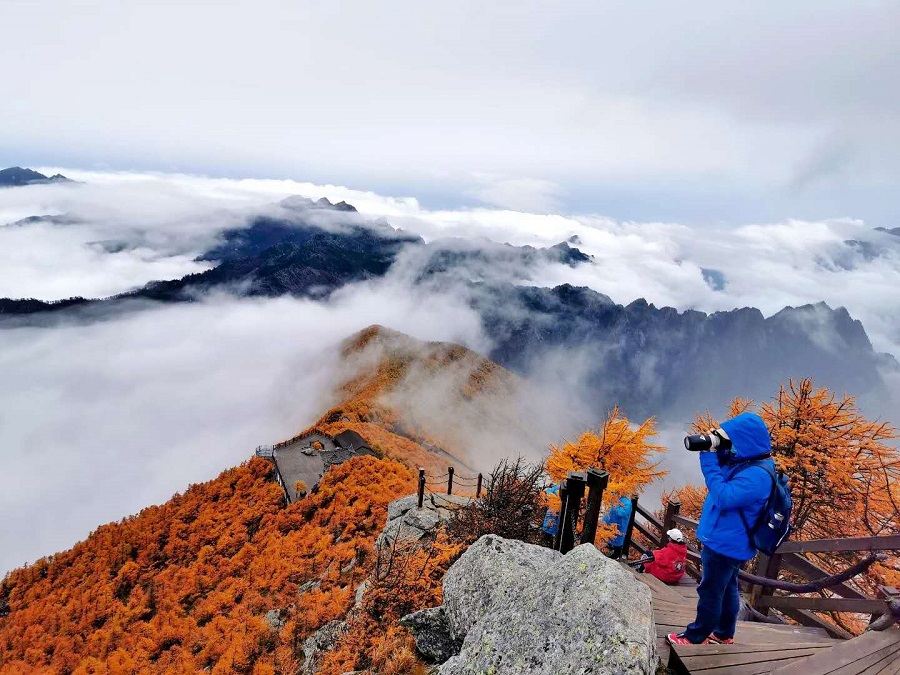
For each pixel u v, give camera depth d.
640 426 9.62
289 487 61.16
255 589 36.91
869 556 4.75
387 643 7.32
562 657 4.00
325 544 40.47
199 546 57.09
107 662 38.53
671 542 6.60
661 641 4.33
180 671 29.08
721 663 4.03
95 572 62.50
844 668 3.82
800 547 5.67
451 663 4.86
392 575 9.77
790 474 12.38
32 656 48.88
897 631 4.15
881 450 11.42
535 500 9.94
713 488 4.00
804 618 5.72
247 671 21.66
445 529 11.42
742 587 6.74
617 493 8.55
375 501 48.62
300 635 20.64
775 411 13.40
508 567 6.15
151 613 47.84
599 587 4.34
